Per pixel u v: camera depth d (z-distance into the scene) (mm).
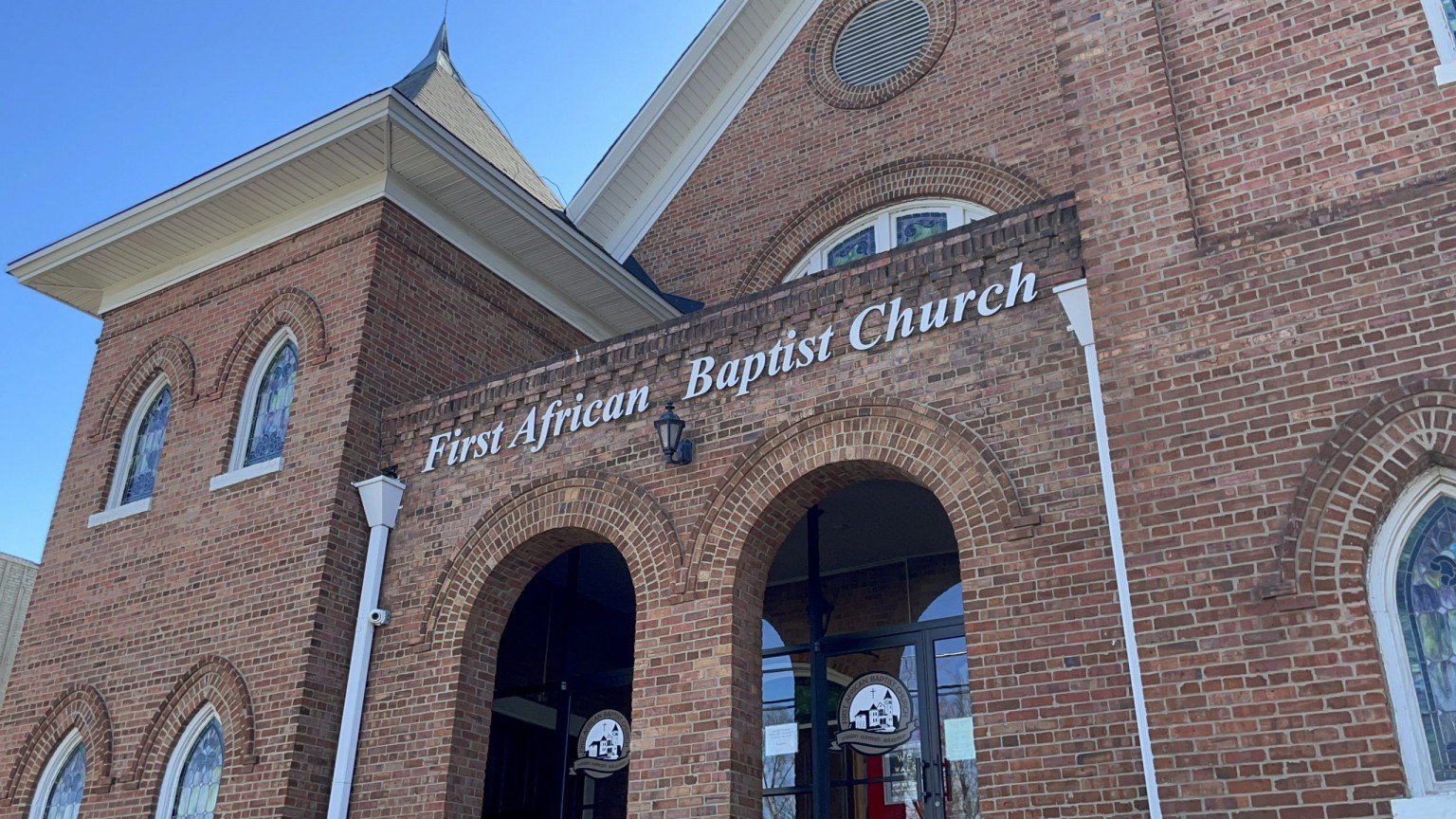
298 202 14047
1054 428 8523
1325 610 6844
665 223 17219
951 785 10344
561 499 10898
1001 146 14688
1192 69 8586
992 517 8531
